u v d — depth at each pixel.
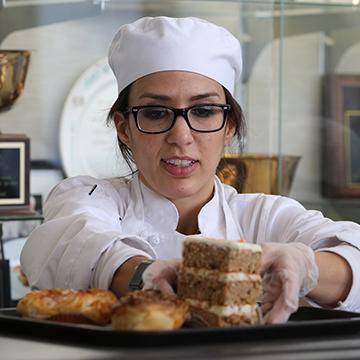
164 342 1.39
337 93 3.50
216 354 1.33
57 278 2.07
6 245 3.03
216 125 2.16
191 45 2.15
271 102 3.45
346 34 3.53
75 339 1.46
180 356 1.32
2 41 3.42
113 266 1.92
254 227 2.33
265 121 3.43
